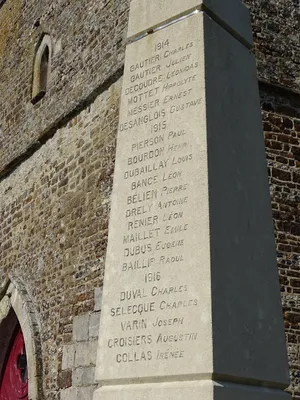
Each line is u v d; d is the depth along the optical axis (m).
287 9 9.20
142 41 4.70
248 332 3.91
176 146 4.20
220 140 4.18
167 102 4.37
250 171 4.38
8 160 12.43
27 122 11.98
